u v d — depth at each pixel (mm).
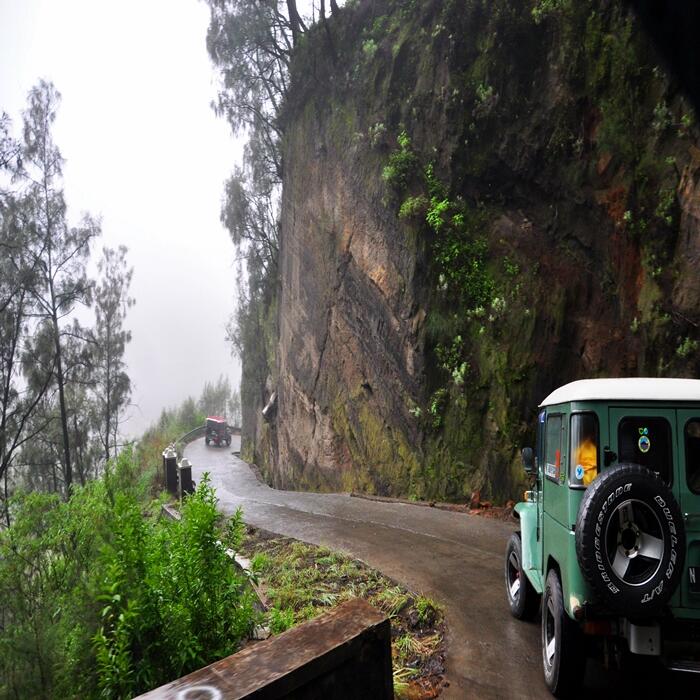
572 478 3668
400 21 14945
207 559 3861
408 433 13062
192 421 47188
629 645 3367
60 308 26219
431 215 12367
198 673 1716
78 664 3242
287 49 22719
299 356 20359
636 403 3670
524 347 10969
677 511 3246
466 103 12344
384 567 7262
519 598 5398
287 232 22062
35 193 25516
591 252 10734
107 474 4605
